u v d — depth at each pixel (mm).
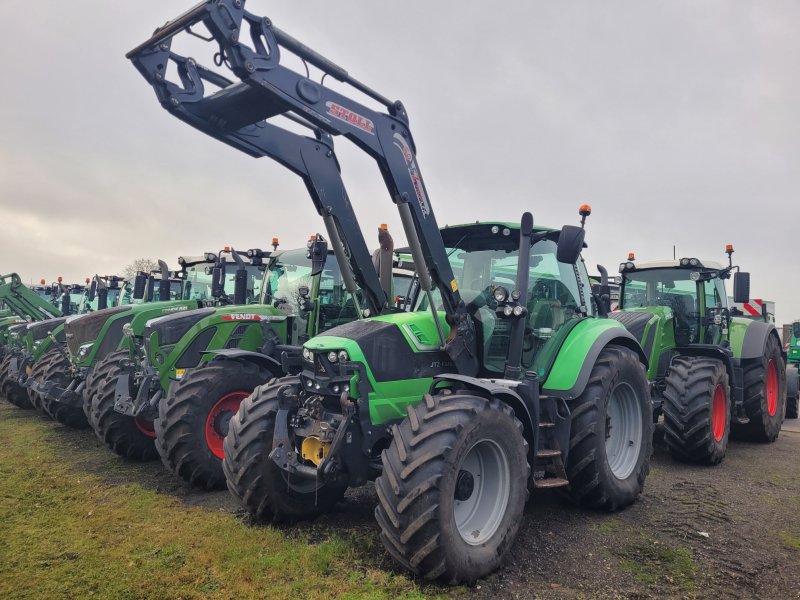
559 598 2961
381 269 4512
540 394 4145
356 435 3576
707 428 5598
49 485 4922
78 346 7469
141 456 5949
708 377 5730
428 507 2920
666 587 3094
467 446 3111
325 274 6531
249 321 6086
